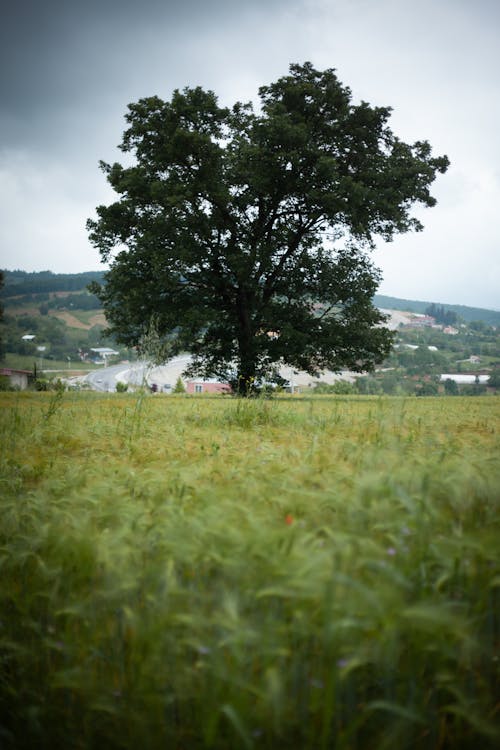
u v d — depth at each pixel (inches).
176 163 1029.2
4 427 283.4
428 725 60.7
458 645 60.0
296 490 95.7
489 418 345.4
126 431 278.5
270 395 427.2
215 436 252.7
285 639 59.3
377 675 66.1
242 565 64.2
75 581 77.2
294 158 940.0
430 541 72.8
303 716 59.2
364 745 61.2
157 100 1014.4
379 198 984.9
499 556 62.9
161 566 71.2
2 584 87.5
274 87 1050.7
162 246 1037.2
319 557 54.1
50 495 129.5
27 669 75.6
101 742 65.9
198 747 59.3
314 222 1096.8
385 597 53.1
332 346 1051.9
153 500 112.2
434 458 144.2
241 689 56.5
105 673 69.9
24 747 67.9
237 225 1080.8
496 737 54.2
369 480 84.0
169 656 62.2
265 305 1078.4
